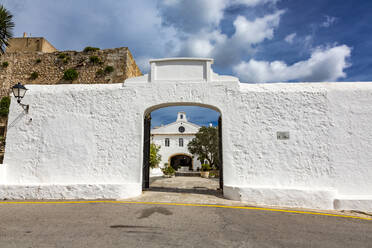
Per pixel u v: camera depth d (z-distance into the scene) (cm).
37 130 756
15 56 1506
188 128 3275
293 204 619
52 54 1478
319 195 614
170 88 759
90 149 738
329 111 702
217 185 1021
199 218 479
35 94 778
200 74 768
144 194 725
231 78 758
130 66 1469
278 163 692
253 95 735
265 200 631
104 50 1434
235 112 731
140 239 358
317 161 681
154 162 1814
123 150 732
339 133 689
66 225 418
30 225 416
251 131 716
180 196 704
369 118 689
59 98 773
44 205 576
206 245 342
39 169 732
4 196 661
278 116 716
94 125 751
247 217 497
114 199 650
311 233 410
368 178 663
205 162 2684
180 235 380
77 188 663
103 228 405
